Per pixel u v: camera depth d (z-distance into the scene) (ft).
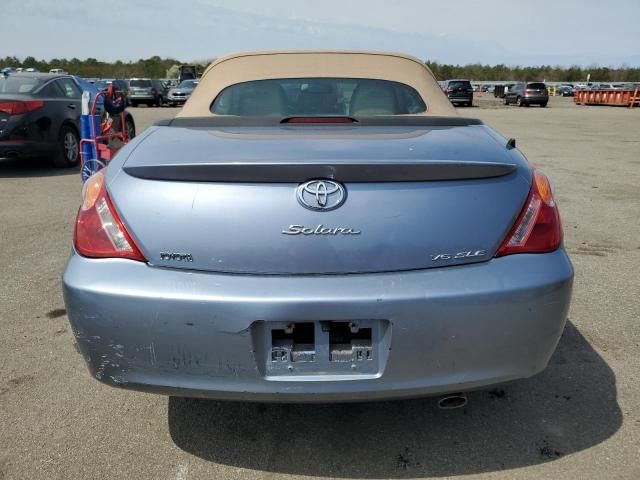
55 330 10.92
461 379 6.43
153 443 7.72
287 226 6.23
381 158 6.53
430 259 6.31
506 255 6.51
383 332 6.24
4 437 7.77
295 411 8.45
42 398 8.71
